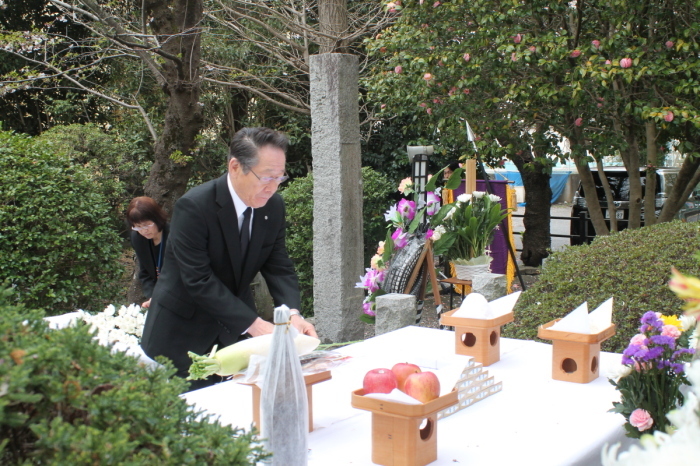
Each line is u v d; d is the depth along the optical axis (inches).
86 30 423.2
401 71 259.3
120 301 237.8
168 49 224.1
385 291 171.9
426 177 177.2
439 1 240.1
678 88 197.0
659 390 63.7
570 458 56.9
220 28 351.3
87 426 30.1
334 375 82.0
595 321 84.0
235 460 34.0
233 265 93.0
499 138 255.9
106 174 330.3
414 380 56.0
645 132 277.0
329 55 189.2
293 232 283.0
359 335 203.3
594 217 272.7
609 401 72.2
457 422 65.6
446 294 296.4
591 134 234.5
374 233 325.1
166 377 37.8
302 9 339.9
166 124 234.5
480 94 251.0
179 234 89.0
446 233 179.6
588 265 139.3
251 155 82.8
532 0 222.2
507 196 243.6
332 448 60.0
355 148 197.0
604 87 205.0
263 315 261.9
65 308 207.3
